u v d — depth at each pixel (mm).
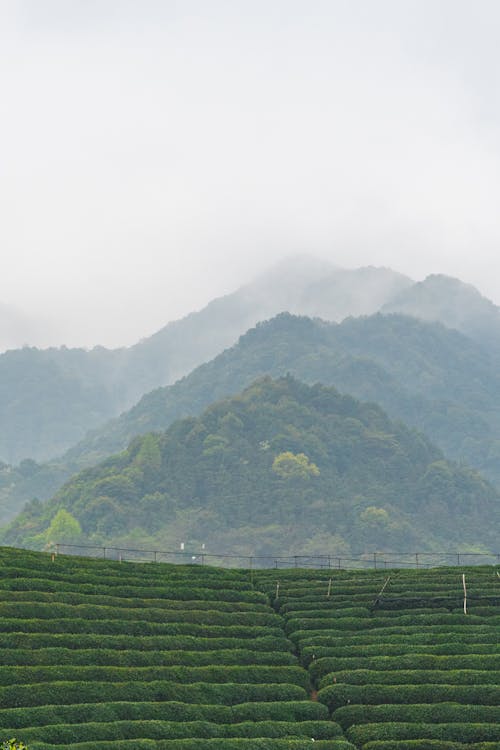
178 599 117188
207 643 102812
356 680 94500
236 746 79875
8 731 76562
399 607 118875
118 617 106375
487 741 83500
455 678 93750
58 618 102625
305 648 102875
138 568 127875
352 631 109875
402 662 97562
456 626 108500
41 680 87188
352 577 133625
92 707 83125
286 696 92875
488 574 132375
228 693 91250
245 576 131500
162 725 82188
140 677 91188
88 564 125438
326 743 82062
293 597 122000
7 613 100688
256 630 108750
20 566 117938
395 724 86000
